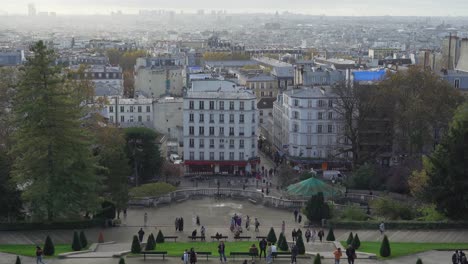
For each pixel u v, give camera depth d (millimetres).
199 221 192875
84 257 131875
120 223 186750
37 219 173375
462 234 156750
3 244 150500
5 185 172625
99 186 178125
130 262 128375
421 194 185625
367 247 142125
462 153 161875
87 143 171750
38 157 166125
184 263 125000
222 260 128250
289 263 127750
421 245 142375
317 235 168625
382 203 189500
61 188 168625
